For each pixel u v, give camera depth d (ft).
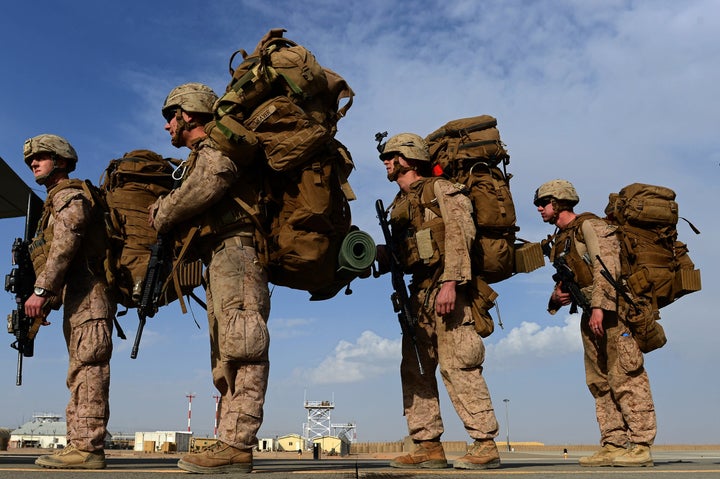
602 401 16.43
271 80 11.12
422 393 14.28
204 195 10.83
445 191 13.61
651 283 16.03
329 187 11.51
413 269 14.30
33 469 10.57
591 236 15.69
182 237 11.61
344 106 12.57
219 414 11.15
